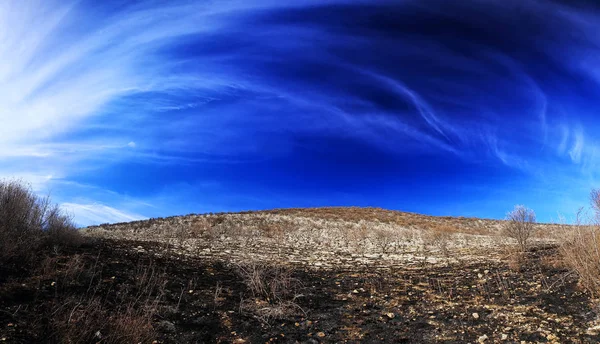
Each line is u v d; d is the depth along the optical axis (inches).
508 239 652.7
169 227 866.1
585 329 225.5
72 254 320.8
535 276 336.8
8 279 239.5
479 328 244.1
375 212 1630.2
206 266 378.9
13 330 185.8
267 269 375.9
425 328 250.5
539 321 243.9
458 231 1092.5
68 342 185.5
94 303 230.8
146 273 307.3
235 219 1085.8
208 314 256.5
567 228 374.6
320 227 1070.4
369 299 309.9
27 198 340.5
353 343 230.5
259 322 253.6
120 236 625.9
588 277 288.8
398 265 456.4
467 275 374.3
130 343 199.8
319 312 279.9
